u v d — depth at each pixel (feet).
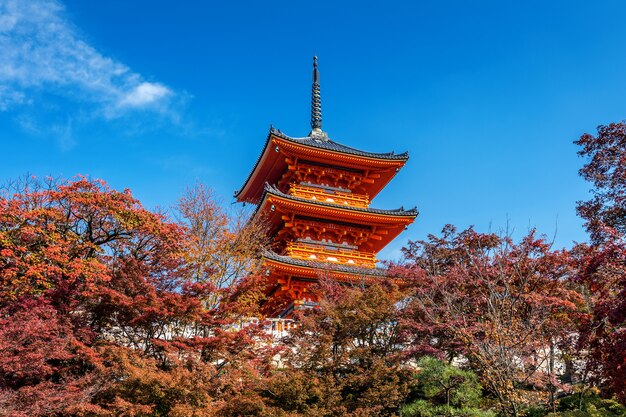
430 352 77.36
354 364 76.59
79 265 80.38
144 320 77.36
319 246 149.07
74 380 69.97
